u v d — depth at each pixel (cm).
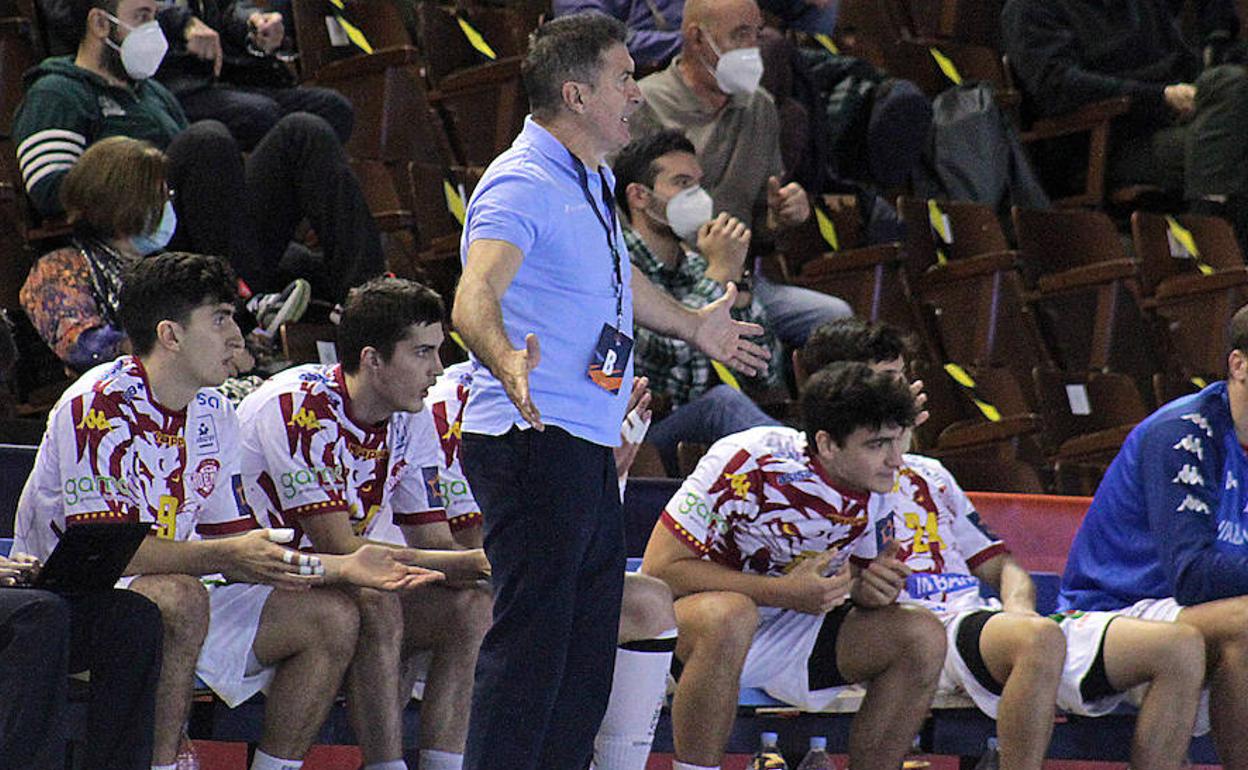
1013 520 1784
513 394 941
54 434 1217
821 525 1373
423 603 1289
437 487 1382
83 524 1114
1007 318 2225
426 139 2134
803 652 1373
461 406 1409
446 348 1905
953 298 2231
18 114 1739
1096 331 2283
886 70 2633
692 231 1675
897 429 1345
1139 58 2673
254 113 1942
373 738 1258
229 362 1240
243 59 2033
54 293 1559
